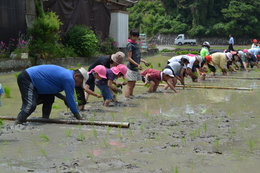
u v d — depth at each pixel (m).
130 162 3.46
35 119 5.49
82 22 18.39
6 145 4.07
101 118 5.74
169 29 53.31
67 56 16.38
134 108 6.79
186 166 3.36
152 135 4.58
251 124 5.32
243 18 48.81
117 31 21.84
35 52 14.78
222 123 5.36
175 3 56.28
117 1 21.62
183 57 9.65
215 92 9.25
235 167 3.34
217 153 3.80
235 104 7.27
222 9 49.88
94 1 19.28
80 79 5.69
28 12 14.62
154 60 22.66
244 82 11.67
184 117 5.86
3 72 12.98
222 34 50.47
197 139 4.39
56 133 4.69
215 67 13.77
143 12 59.00
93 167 3.30
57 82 5.35
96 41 17.86
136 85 10.76
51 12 15.79
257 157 3.67
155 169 3.27
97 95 6.61
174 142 4.24
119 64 7.12
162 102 7.56
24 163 3.41
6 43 13.80
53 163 3.41
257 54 18.12
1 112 6.20
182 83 10.36
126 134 4.64
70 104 5.39
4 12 13.54
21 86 5.28
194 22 51.72
